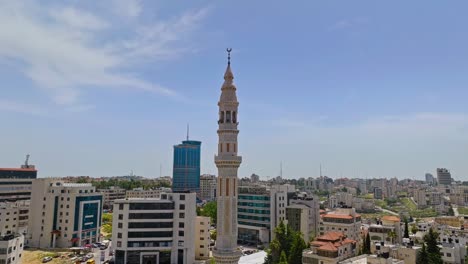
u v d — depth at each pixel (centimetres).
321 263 11912
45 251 18638
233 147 8988
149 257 15938
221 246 8750
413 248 12150
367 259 10700
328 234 13375
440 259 12150
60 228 19962
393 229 17625
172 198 16662
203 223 17988
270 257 14112
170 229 16325
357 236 18162
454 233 19950
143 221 16012
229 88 9150
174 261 16150
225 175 8912
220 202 8894
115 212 15912
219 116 9206
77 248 18850
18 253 12250
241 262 15712
